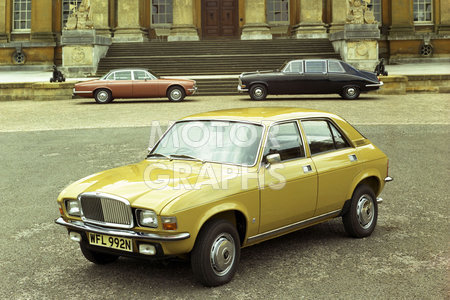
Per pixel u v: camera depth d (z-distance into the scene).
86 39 29.77
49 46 38.38
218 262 4.07
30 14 40.03
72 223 4.28
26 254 5.06
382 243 5.18
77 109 19.03
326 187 4.96
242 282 4.20
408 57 38.81
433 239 5.27
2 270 4.62
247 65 29.50
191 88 21.06
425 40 38.59
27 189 7.84
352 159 5.27
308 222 4.93
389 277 4.26
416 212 6.33
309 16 36.31
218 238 4.09
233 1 40.66
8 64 38.59
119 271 4.54
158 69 29.52
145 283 4.23
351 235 5.38
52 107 19.91
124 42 35.91
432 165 9.08
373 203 5.48
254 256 4.84
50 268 4.66
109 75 21.09
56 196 7.43
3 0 39.44
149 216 3.86
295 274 4.36
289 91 20.45
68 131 13.76
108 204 4.04
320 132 5.17
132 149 10.97
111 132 13.39
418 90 23.66
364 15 29.55
